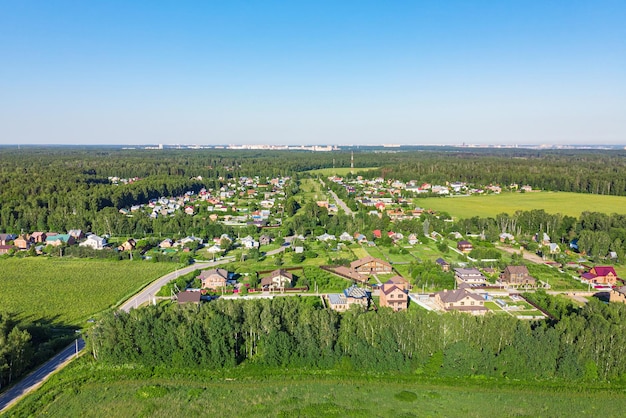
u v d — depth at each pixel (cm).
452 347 8775
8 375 8362
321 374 8756
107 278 14838
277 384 8444
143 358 8994
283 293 13450
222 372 8819
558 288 13938
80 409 7588
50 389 8156
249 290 13462
